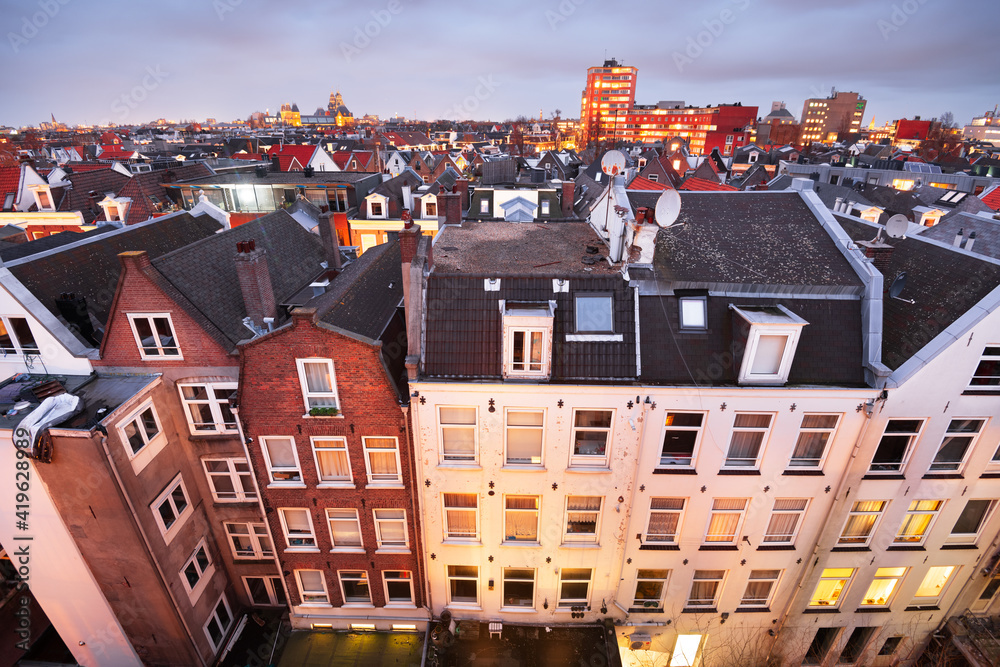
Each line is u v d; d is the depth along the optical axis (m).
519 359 15.27
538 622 18.97
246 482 18.27
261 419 15.86
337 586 18.84
